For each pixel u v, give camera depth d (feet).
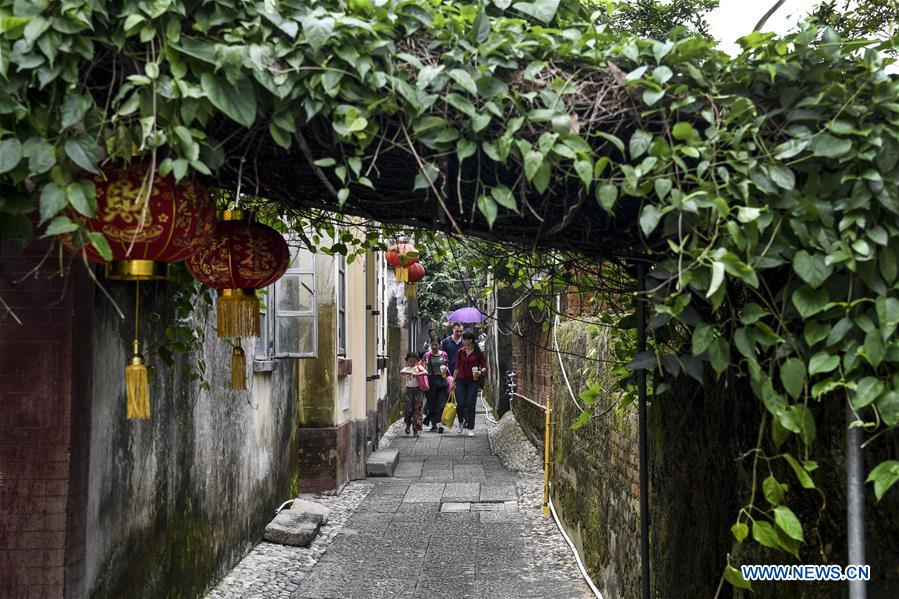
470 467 42.09
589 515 22.15
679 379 13.05
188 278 15.74
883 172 7.47
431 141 7.79
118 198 8.29
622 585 17.52
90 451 13.62
